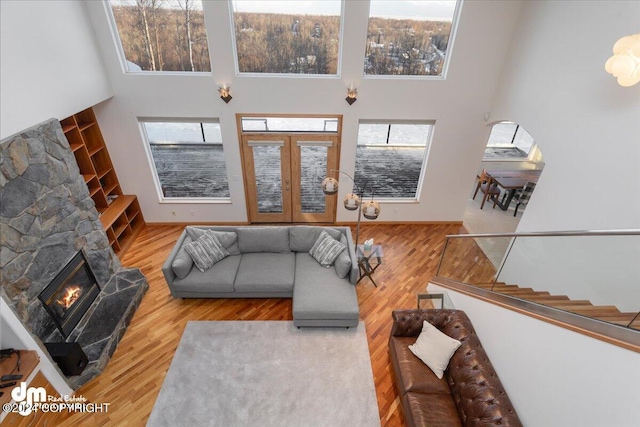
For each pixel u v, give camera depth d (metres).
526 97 4.71
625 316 2.21
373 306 4.75
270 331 4.30
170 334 4.25
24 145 3.38
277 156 6.00
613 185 3.38
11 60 3.25
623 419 1.92
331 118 5.68
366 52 5.22
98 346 3.83
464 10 4.84
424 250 6.03
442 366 3.30
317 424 3.31
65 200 3.94
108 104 5.29
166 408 3.42
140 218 6.42
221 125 5.59
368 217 4.59
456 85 5.43
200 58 5.16
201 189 7.16
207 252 4.71
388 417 3.38
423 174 6.34
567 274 3.00
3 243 3.10
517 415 2.82
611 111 3.38
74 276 4.04
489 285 3.91
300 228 5.04
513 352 3.00
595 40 3.55
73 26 4.24
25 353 3.11
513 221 7.02
